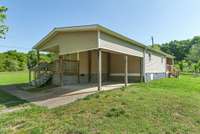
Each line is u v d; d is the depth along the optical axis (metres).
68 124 5.11
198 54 54.19
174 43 63.91
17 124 5.59
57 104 7.59
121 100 6.91
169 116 5.54
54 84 13.75
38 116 6.19
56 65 13.67
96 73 15.89
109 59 17.16
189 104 6.81
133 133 4.45
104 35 10.05
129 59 16.25
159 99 7.27
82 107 6.45
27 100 9.05
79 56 14.78
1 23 15.64
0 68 39.41
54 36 12.44
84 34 10.24
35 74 15.17
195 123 5.15
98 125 4.90
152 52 17.75
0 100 9.29
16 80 21.36
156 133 4.45
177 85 12.59
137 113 5.66
